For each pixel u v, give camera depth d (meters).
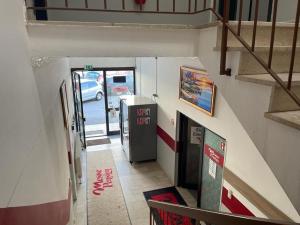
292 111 1.22
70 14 3.63
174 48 1.86
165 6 3.89
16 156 1.16
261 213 2.39
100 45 1.75
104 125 8.61
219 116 3.10
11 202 1.04
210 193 3.69
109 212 4.22
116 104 7.77
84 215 4.12
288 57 1.51
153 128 5.79
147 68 6.11
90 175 5.38
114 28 1.73
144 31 1.78
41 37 1.65
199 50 1.87
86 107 10.40
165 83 4.95
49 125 2.29
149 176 5.37
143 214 4.18
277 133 1.15
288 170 1.11
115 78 7.48
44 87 2.18
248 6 3.61
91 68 6.79
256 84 1.28
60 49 1.70
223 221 0.90
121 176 5.36
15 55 1.29
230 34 1.59
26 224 1.21
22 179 1.23
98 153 6.47
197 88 3.58
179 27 1.79
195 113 3.75
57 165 2.57
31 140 1.50
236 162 2.80
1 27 1.08
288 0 3.19
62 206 2.57
